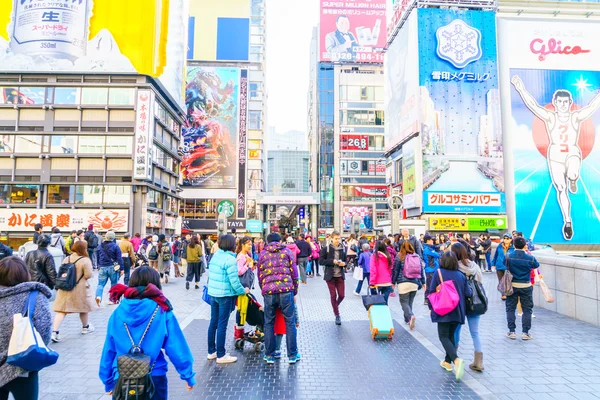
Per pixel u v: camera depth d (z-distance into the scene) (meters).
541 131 42.09
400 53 46.97
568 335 7.48
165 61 40.69
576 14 44.53
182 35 48.03
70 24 37.56
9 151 36.91
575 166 41.75
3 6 37.56
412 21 43.16
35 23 37.34
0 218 36.09
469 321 5.71
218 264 5.95
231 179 57.88
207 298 6.39
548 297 7.16
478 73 41.97
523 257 7.25
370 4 71.50
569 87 42.72
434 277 5.52
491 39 42.56
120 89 37.91
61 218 36.28
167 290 13.27
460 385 5.02
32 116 37.44
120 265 9.98
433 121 41.22
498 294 12.44
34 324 2.93
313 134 74.69
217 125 58.56
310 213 64.62
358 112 68.81
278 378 5.25
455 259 5.52
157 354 3.06
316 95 71.06
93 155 36.94
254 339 6.64
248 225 57.09
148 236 15.81
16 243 36.34
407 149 44.25
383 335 7.21
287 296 5.89
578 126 42.28
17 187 37.06
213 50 62.75
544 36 43.03
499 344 6.88
